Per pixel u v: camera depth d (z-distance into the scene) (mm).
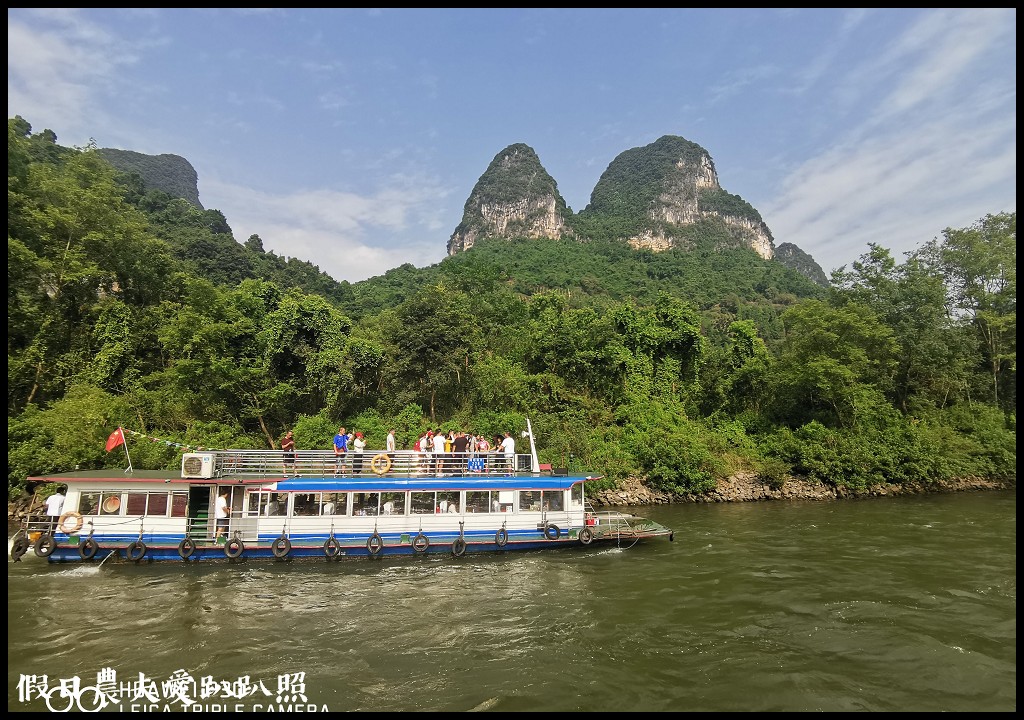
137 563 15664
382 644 11031
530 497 18141
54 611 12477
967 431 35344
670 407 35500
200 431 25500
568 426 31469
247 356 29328
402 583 14711
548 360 35219
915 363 36906
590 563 16609
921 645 10961
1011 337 37938
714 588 14391
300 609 12844
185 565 15766
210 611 12633
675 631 11711
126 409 24531
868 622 12125
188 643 10961
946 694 9219
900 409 37531
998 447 33062
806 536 20156
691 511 25844
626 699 9008
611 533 18219
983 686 9469
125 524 15789
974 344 37656
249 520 16203
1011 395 38094
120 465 22078
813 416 35656
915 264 40062
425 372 31031
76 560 15562
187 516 15977
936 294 37469
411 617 12422
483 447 19812
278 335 29641
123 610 12602
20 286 24766
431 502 17422
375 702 8852
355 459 18156
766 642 11156
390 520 16938
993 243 39406
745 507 27000
